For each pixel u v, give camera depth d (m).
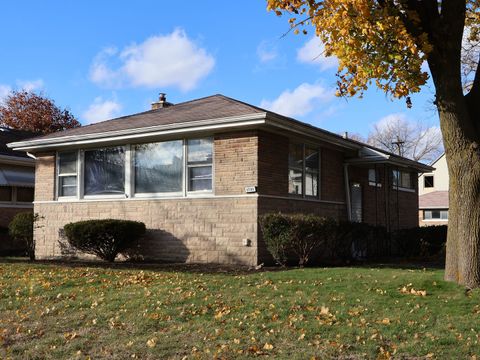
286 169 14.66
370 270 11.62
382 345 6.35
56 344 6.86
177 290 9.30
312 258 15.02
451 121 9.25
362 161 17.36
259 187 13.52
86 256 16.08
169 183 14.96
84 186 16.55
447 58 9.14
